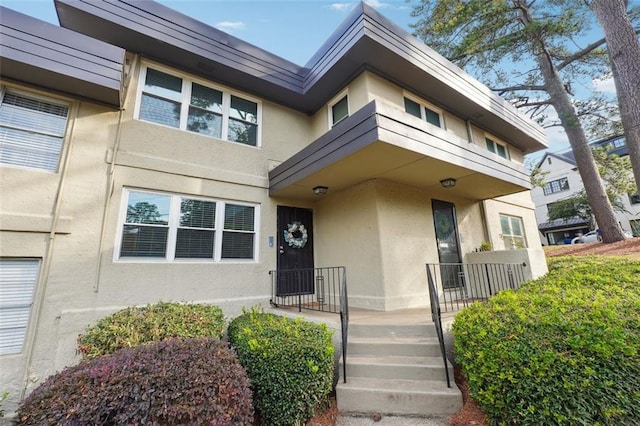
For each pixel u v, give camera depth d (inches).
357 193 238.7
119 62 180.9
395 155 182.4
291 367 114.9
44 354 150.6
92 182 179.5
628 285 151.1
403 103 259.6
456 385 126.6
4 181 157.2
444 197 279.1
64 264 163.2
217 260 217.8
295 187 238.4
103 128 190.2
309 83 266.5
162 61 224.1
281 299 239.6
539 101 447.8
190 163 219.3
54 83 170.2
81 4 183.8
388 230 222.7
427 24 447.8
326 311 202.8
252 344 123.2
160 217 200.8
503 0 370.9
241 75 246.7
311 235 273.4
